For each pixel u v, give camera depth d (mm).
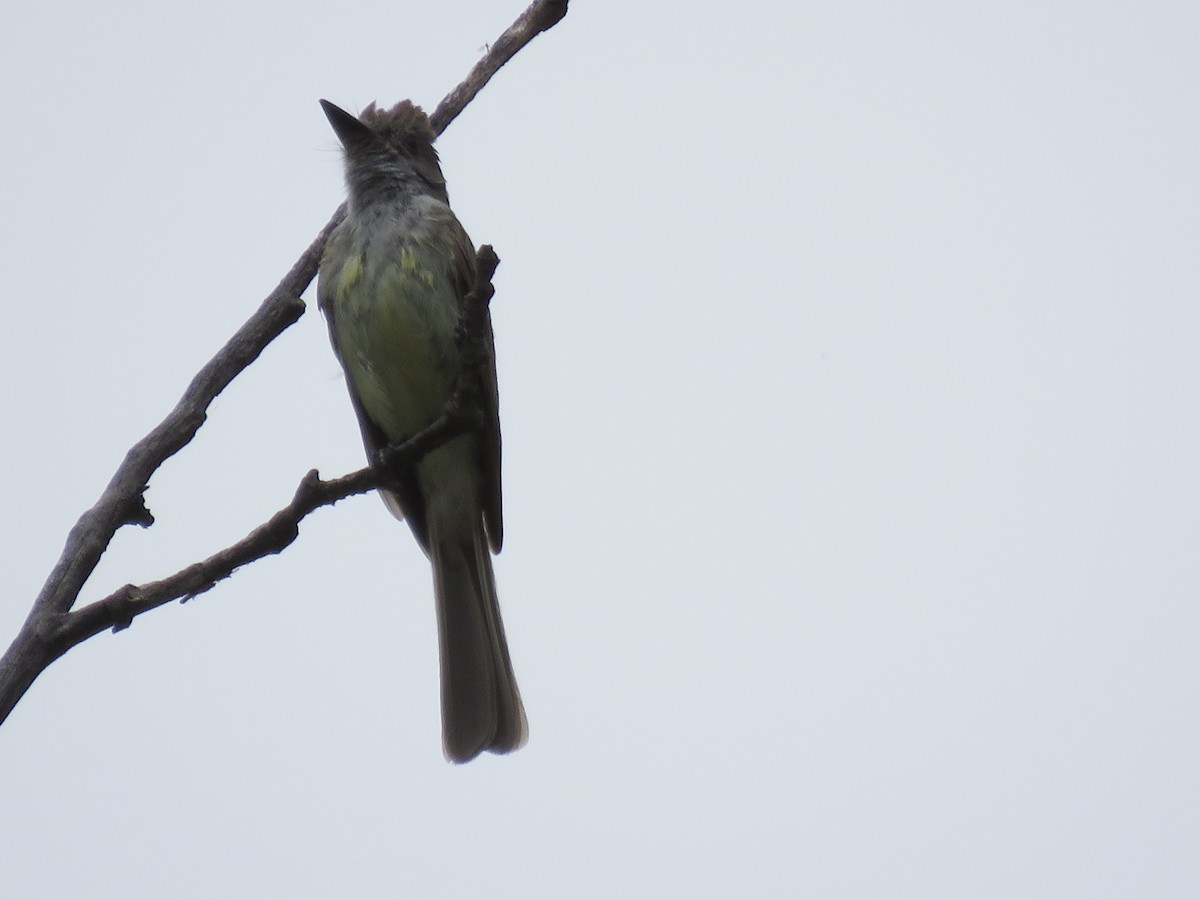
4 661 5574
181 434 6531
